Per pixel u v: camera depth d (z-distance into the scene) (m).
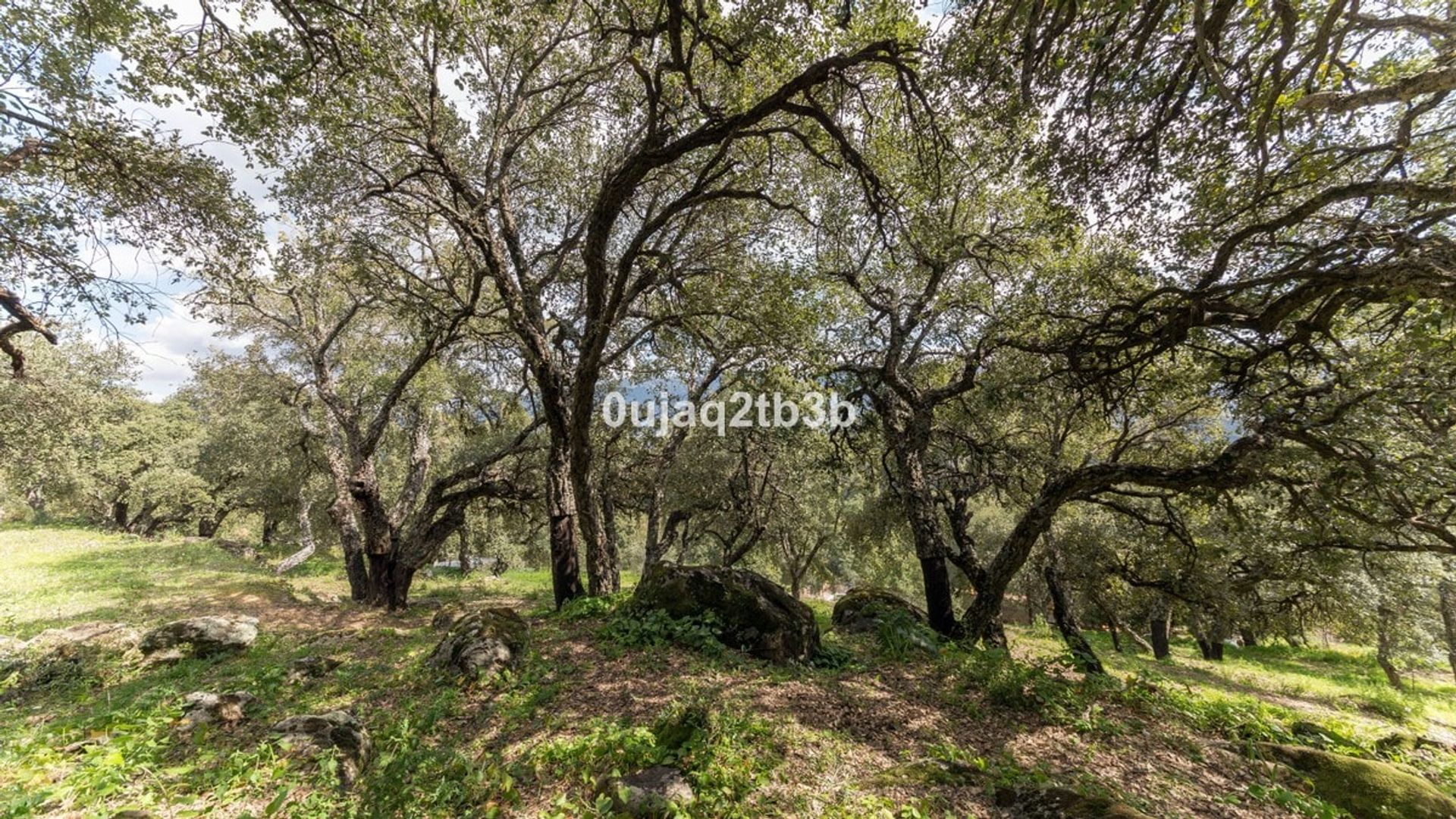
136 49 6.59
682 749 4.62
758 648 7.41
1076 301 8.88
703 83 9.68
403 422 19.42
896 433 12.40
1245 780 4.98
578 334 13.13
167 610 12.26
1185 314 7.18
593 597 10.50
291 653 9.32
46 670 7.68
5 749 4.31
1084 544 14.62
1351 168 6.55
